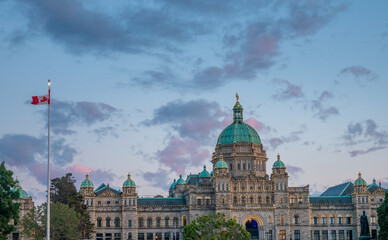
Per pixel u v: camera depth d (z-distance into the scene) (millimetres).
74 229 178000
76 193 196500
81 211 196250
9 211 136125
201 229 161625
